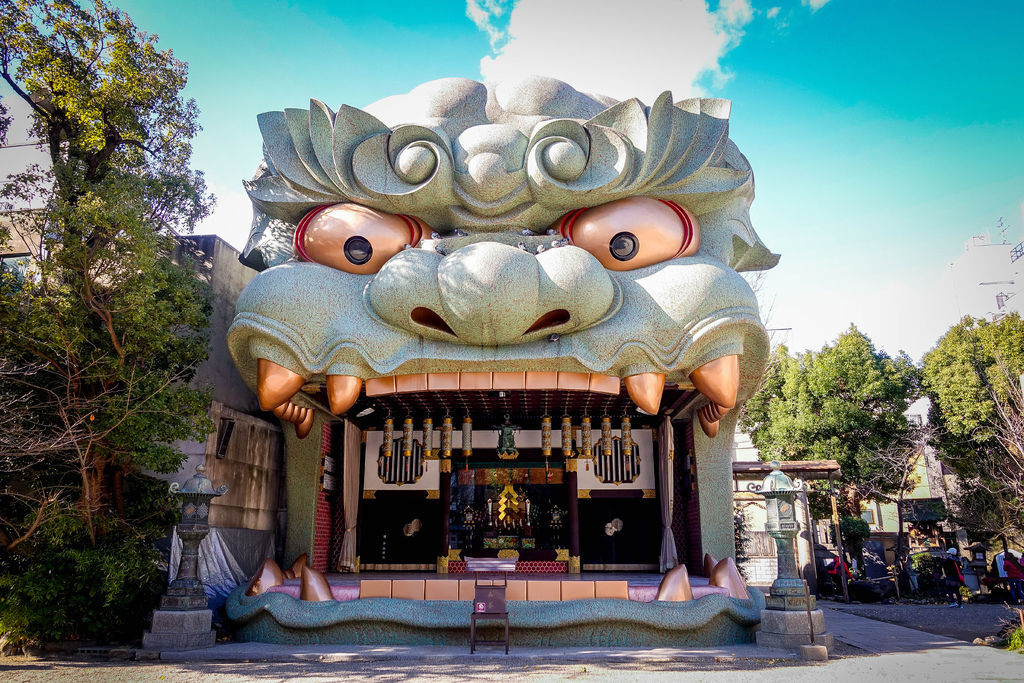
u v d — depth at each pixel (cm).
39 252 1125
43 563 978
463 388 1097
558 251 1050
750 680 762
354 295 1105
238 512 1402
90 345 1034
